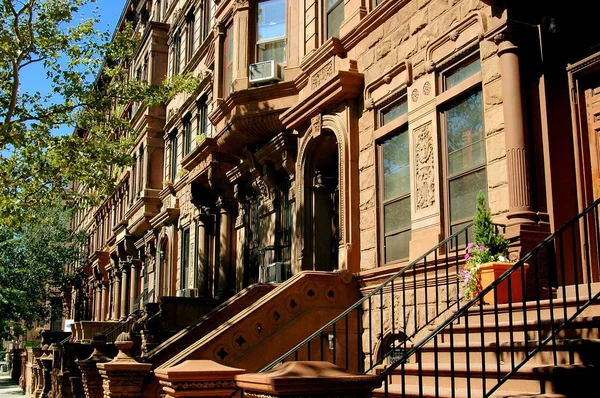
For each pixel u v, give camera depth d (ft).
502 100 28.55
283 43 51.60
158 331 45.09
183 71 79.61
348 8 43.21
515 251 25.70
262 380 15.74
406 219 36.24
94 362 41.86
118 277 114.01
